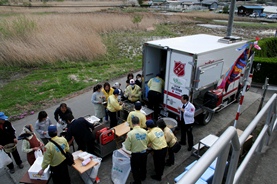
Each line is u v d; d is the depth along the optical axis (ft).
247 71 28.53
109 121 24.47
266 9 245.65
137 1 241.55
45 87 34.09
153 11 178.09
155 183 16.75
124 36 72.54
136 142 15.16
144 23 91.09
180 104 21.74
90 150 18.54
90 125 18.17
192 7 260.83
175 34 83.30
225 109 28.60
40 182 14.55
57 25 54.60
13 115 26.43
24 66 42.34
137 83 27.20
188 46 21.95
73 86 35.01
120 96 25.12
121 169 16.22
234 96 28.63
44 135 18.30
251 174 10.33
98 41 52.03
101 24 74.02
